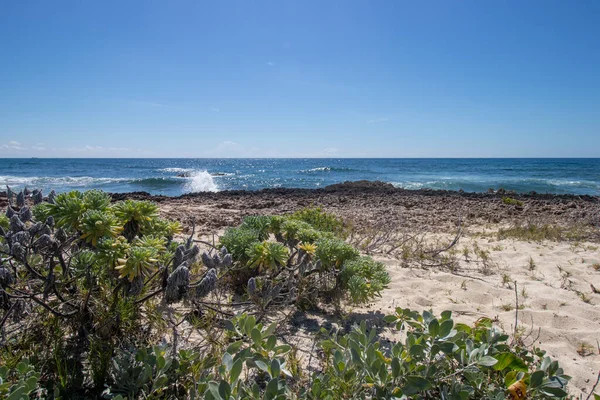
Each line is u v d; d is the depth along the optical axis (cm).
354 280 303
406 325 313
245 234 361
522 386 182
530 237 714
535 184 2906
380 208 1139
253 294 273
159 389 193
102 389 200
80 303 245
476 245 622
